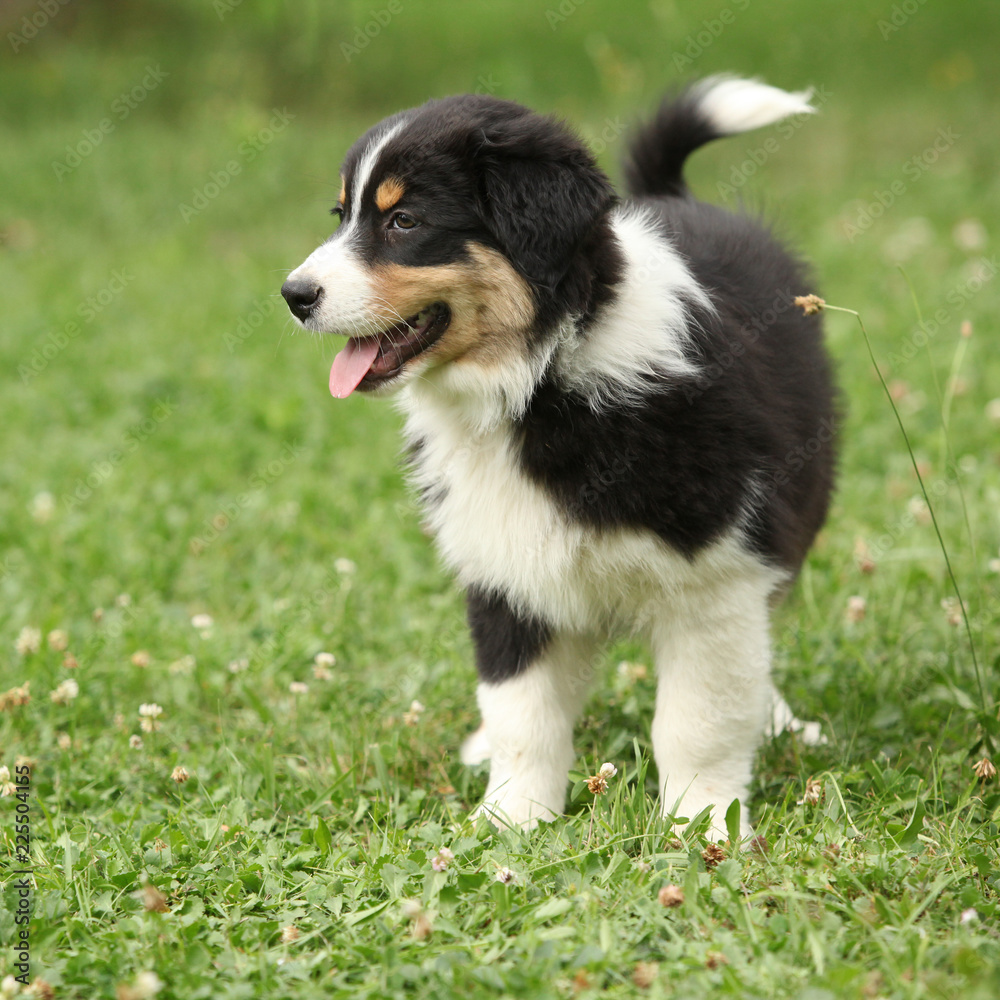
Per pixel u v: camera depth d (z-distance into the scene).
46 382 10.07
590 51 18.06
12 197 15.39
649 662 5.82
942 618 5.70
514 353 4.20
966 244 11.55
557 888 3.71
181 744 5.21
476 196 4.22
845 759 4.71
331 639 6.02
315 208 15.20
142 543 7.25
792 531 4.49
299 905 3.74
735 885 3.59
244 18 19.22
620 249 4.32
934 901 3.58
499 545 4.34
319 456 8.43
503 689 4.54
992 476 7.01
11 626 6.24
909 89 17.30
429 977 3.22
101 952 3.47
